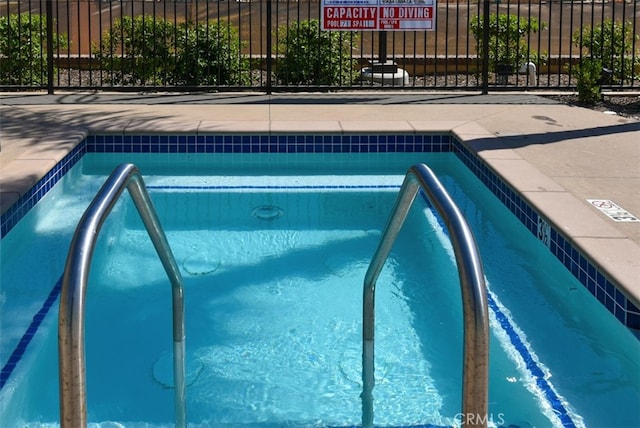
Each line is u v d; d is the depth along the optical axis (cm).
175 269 304
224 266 450
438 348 346
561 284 409
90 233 189
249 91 909
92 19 1366
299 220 535
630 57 1020
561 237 408
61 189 576
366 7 895
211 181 627
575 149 604
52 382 315
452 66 1202
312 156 679
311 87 909
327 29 895
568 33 1354
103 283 424
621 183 499
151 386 313
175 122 698
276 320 378
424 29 905
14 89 895
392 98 858
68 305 175
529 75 991
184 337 321
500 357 335
